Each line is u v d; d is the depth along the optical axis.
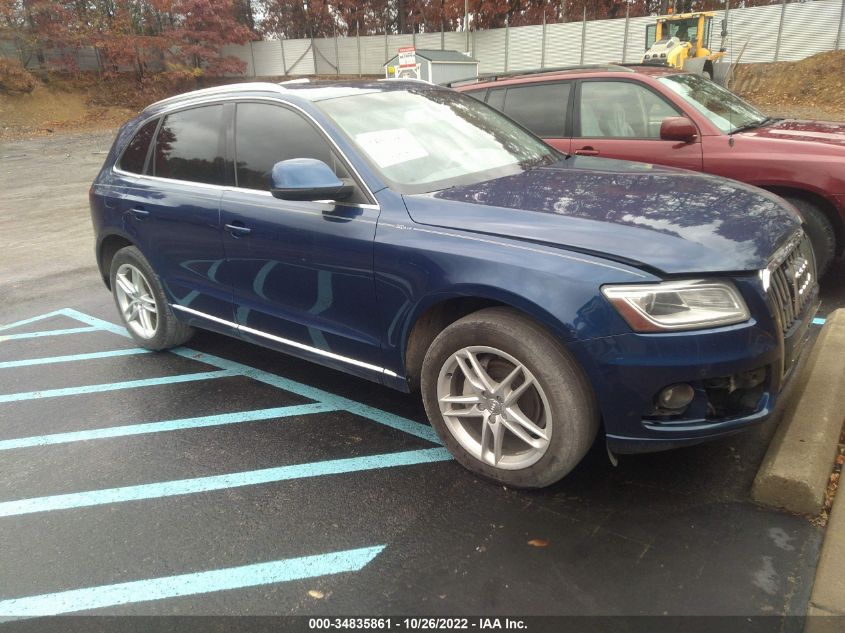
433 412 3.06
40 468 3.40
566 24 33.59
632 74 5.75
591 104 5.91
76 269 7.70
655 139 5.53
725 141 5.16
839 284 5.32
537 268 2.57
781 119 5.90
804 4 26.05
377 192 3.15
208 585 2.49
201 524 2.85
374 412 3.77
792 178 4.80
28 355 5.02
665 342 2.40
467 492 2.94
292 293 3.53
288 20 53.03
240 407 3.93
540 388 2.66
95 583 2.54
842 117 20.27
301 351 3.68
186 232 4.03
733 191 3.12
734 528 2.57
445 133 3.71
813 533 2.52
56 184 15.54
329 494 3.00
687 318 2.41
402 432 3.52
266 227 3.52
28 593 2.52
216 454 3.42
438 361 2.96
